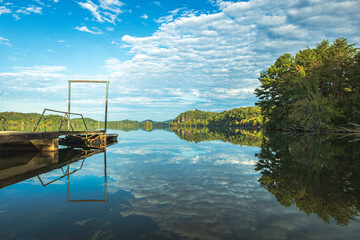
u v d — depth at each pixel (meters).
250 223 3.68
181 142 23.25
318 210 4.31
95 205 4.55
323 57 49.94
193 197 5.12
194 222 3.71
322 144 18.92
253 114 164.50
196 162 10.36
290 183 6.48
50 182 6.57
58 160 11.05
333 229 3.48
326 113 39.19
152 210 4.27
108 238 3.14
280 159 11.20
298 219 3.87
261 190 5.74
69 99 18.86
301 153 13.35
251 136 34.66
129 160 11.02
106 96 19.67
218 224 3.63
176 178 7.11
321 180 6.83
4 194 5.34
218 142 23.14
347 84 44.16
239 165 9.54
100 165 9.58
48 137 13.00
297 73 45.34
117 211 4.22
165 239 3.11
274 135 35.66
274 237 3.20
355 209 4.39
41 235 3.23
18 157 12.04
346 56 43.06
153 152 14.46
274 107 53.56
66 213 4.12
